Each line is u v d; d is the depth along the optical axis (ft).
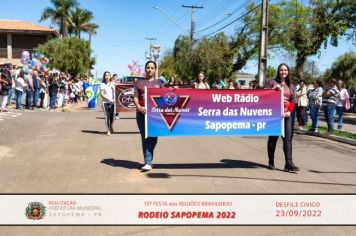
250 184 23.91
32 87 70.59
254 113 27.40
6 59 176.24
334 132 49.96
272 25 115.75
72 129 46.57
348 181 25.26
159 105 26.61
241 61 126.41
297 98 56.70
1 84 61.46
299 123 57.31
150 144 26.94
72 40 171.22
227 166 28.71
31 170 26.32
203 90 27.07
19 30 175.01
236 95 27.27
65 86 89.35
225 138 42.29
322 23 73.72
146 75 27.17
